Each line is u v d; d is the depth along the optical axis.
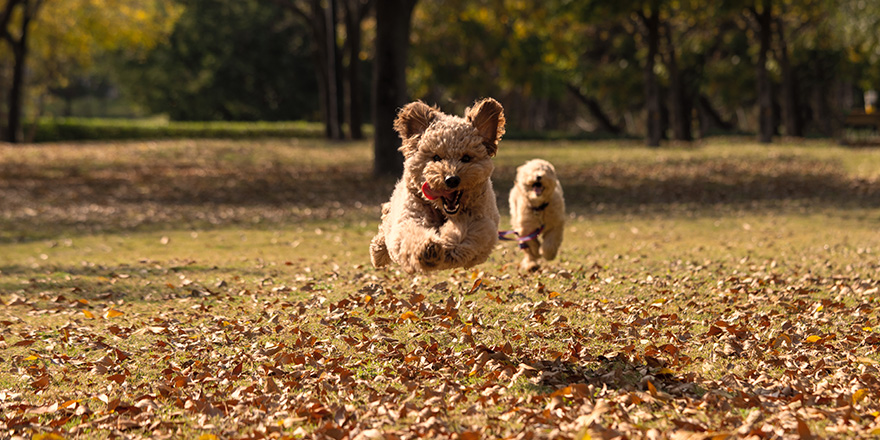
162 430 4.41
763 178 22.02
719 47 45.34
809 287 7.89
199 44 56.91
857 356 5.38
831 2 26.95
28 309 7.71
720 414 4.37
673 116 39.38
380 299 7.44
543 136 42.38
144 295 8.31
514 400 4.66
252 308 7.44
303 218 16.16
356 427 4.30
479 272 8.77
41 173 24.02
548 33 40.28
